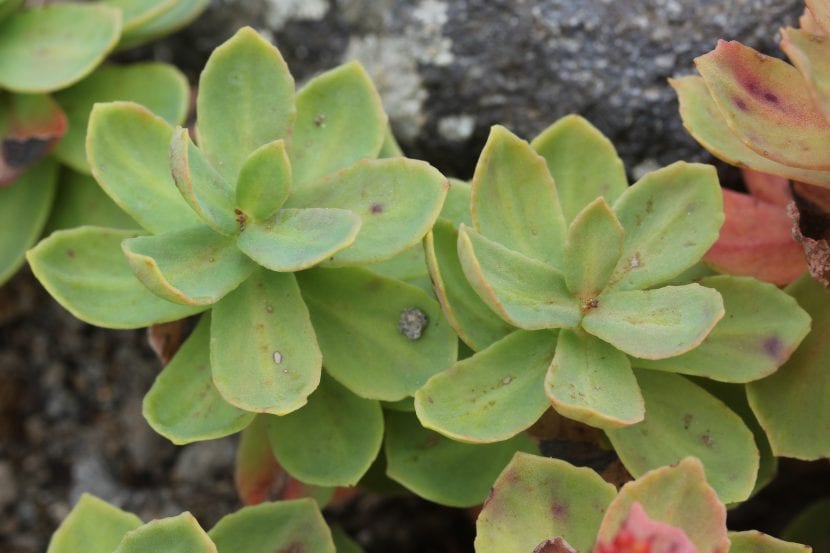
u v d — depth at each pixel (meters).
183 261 0.33
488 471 0.34
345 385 0.33
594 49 0.38
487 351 0.33
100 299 0.33
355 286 0.34
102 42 0.36
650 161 0.37
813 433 0.33
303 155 0.34
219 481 0.40
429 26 0.38
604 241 0.32
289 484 0.35
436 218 0.32
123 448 0.40
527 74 0.38
